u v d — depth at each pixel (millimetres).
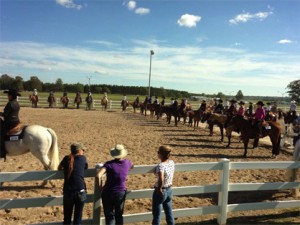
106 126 22328
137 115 32844
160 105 29500
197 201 8125
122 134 18906
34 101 36531
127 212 7188
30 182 8820
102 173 5273
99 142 15672
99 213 5715
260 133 14023
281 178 10383
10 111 8172
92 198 5793
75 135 17562
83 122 23891
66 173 5363
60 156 12156
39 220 6547
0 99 38594
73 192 5320
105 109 38281
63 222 5512
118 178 5391
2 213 6770
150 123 26031
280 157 14680
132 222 6125
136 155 12992
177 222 6770
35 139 8203
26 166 10359
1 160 11000
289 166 7453
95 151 13414
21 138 8227
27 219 6566
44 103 42281
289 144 17797
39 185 8594
